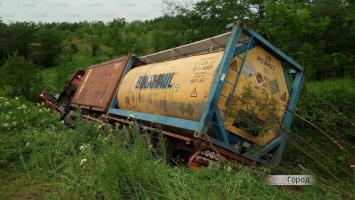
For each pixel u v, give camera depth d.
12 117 9.29
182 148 7.26
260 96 6.86
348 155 6.02
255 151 6.73
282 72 7.31
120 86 11.04
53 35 62.03
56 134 8.13
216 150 6.15
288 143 7.82
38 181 6.04
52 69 56.59
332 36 13.77
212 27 25.66
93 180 4.93
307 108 8.34
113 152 5.02
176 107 7.36
